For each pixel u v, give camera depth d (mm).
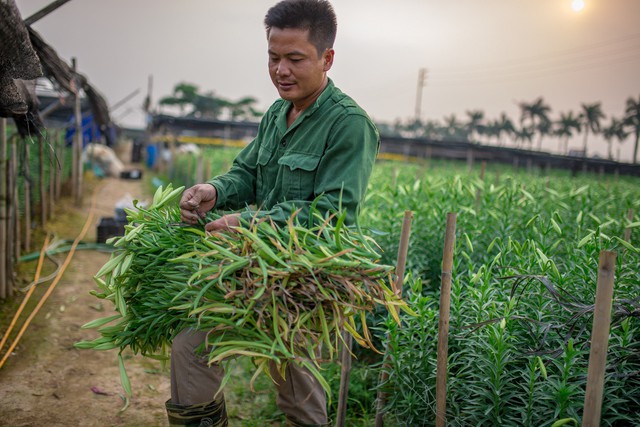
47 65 5531
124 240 2240
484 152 31734
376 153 2361
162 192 2449
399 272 2885
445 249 2586
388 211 4617
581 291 2885
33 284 5734
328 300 2000
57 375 3947
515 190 4801
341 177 2203
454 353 2867
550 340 2734
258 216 2152
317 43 2160
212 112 85188
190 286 2045
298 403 2414
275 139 2461
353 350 4125
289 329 1931
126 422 3430
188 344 2191
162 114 33906
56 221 9367
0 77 2771
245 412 3590
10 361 4070
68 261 6875
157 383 3973
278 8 2158
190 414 2232
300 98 2236
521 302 2934
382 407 3059
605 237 3035
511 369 2787
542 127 61031
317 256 2002
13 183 5965
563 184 8984
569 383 2461
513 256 3729
